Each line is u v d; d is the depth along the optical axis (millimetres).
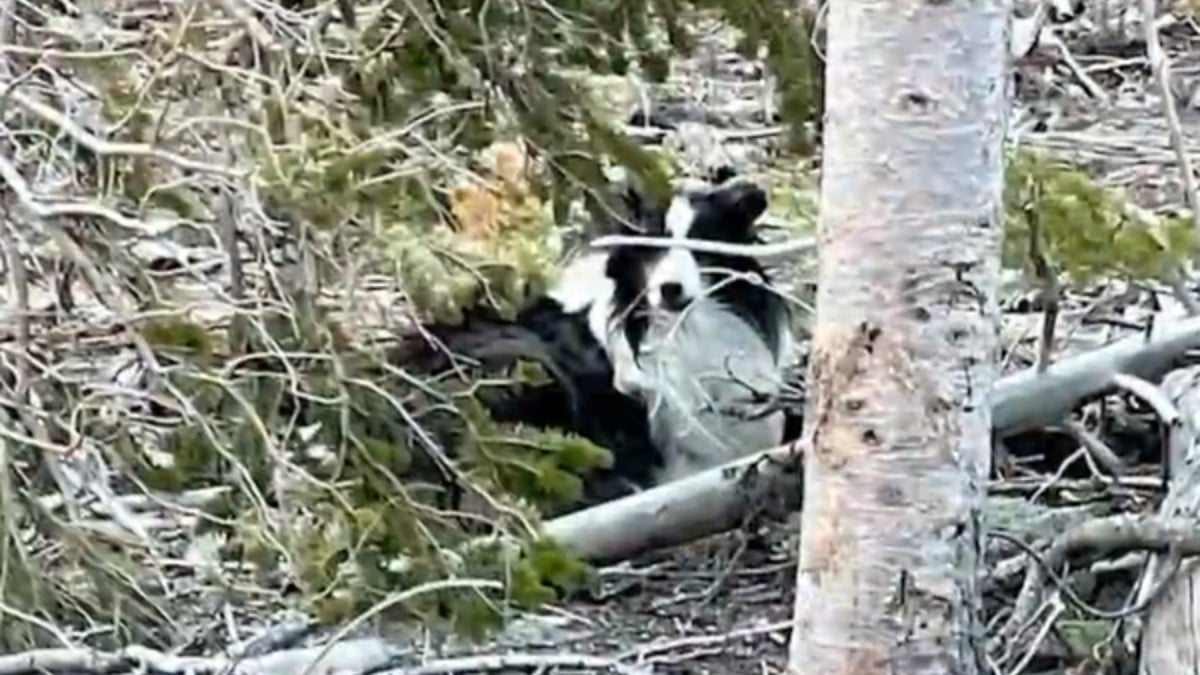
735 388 8227
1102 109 11781
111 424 5891
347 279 5895
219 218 5863
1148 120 12609
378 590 5762
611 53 6820
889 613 4430
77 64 5992
